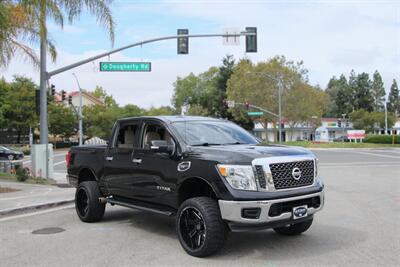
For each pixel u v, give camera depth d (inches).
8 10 525.3
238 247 258.2
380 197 464.4
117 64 845.2
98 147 345.1
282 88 2236.7
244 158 231.8
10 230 319.6
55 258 242.8
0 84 2137.1
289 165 237.0
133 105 3772.1
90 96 3816.4
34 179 660.7
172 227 322.0
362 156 1305.4
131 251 255.1
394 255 239.0
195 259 235.8
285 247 257.3
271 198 225.3
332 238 278.5
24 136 2534.5
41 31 567.5
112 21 606.5
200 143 271.0
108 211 391.9
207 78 4261.8
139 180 292.4
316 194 244.1
